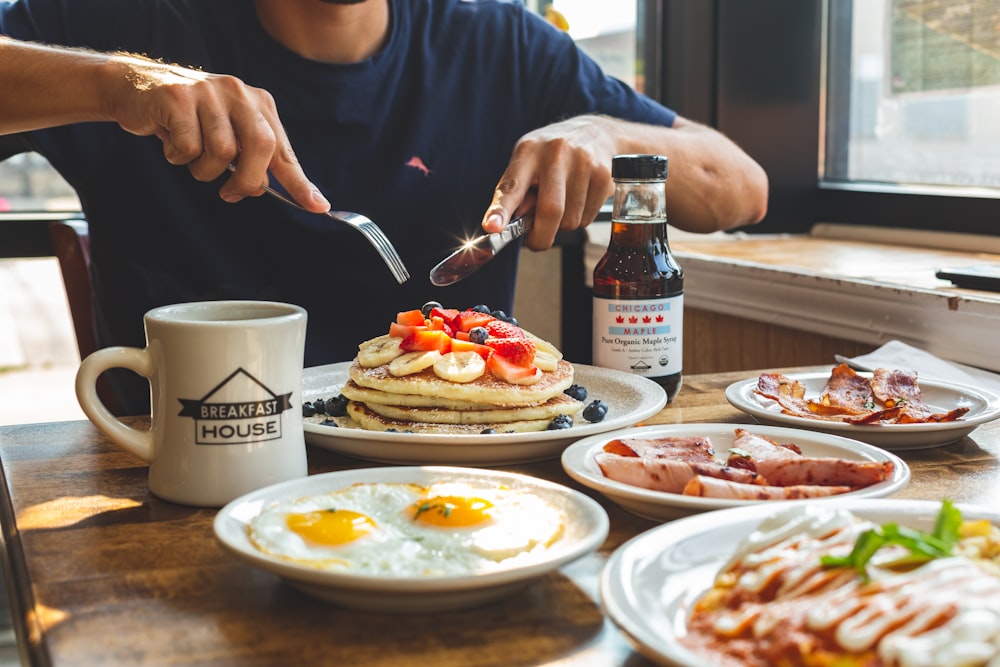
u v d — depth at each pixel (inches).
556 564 24.4
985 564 23.5
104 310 74.7
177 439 33.7
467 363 42.2
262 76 73.3
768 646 20.7
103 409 34.6
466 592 24.1
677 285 49.0
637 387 45.9
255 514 28.2
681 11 108.1
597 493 35.9
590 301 108.2
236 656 23.3
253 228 73.5
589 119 69.4
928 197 98.6
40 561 29.2
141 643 23.9
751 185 79.6
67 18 73.6
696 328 95.5
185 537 31.2
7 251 91.8
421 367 41.8
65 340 97.9
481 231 79.9
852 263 85.3
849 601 21.0
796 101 111.1
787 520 25.4
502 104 81.0
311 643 24.0
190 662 23.0
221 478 33.4
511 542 26.3
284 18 72.8
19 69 54.5
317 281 74.9
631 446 35.8
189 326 32.8
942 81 99.0
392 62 76.2
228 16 73.7
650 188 48.2
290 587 27.3
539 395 41.4
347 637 24.3
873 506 27.8
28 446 42.3
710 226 78.9
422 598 24.4
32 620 25.5
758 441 36.2
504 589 24.9
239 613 25.7
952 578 21.3
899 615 20.2
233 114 47.0
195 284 73.2
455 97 78.8
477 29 80.2
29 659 25.0
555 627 24.8
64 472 38.4
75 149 71.3
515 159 56.5
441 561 25.6
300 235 73.5
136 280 73.0
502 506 28.6
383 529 26.7
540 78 82.0
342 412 44.8
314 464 39.8
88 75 53.2
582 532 27.1
